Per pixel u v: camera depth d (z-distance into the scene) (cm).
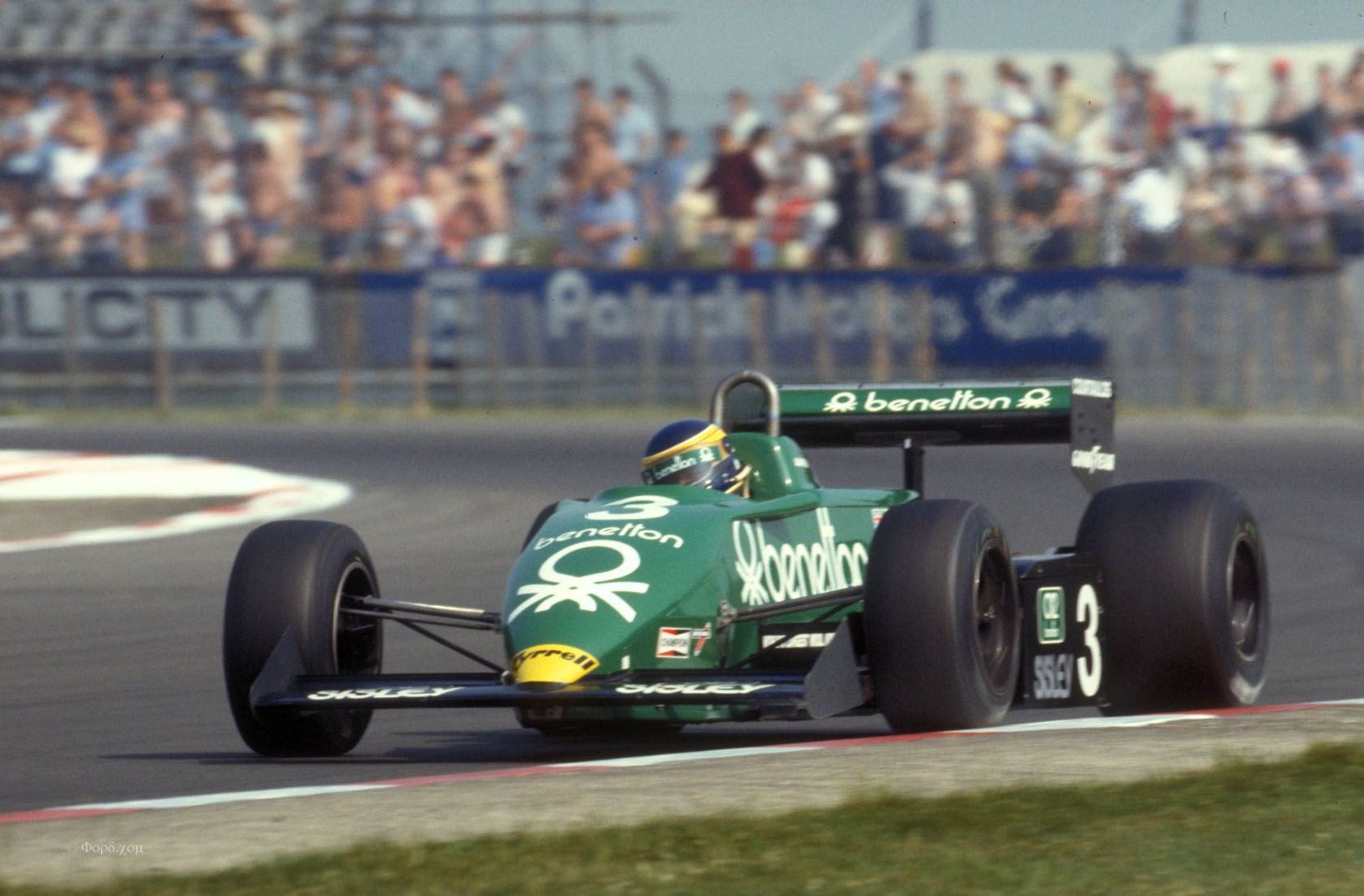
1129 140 7544
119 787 2117
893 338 7419
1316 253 7519
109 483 5659
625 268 7569
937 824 1664
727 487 2439
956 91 7606
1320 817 1681
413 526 4978
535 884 1488
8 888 1498
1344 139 7519
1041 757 1986
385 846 1608
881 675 2131
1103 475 2697
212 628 3556
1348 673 2956
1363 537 4544
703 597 2194
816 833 1636
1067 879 1496
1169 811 1705
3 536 4834
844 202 7619
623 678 2080
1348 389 7231
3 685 2989
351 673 2361
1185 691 2395
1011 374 7375
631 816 1739
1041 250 7544
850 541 2566
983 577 2211
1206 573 2347
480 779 1978
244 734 2262
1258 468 5803
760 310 7481
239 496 5538
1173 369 7300
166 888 1496
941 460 6281
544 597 2155
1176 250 7512
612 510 2323
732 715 2091
